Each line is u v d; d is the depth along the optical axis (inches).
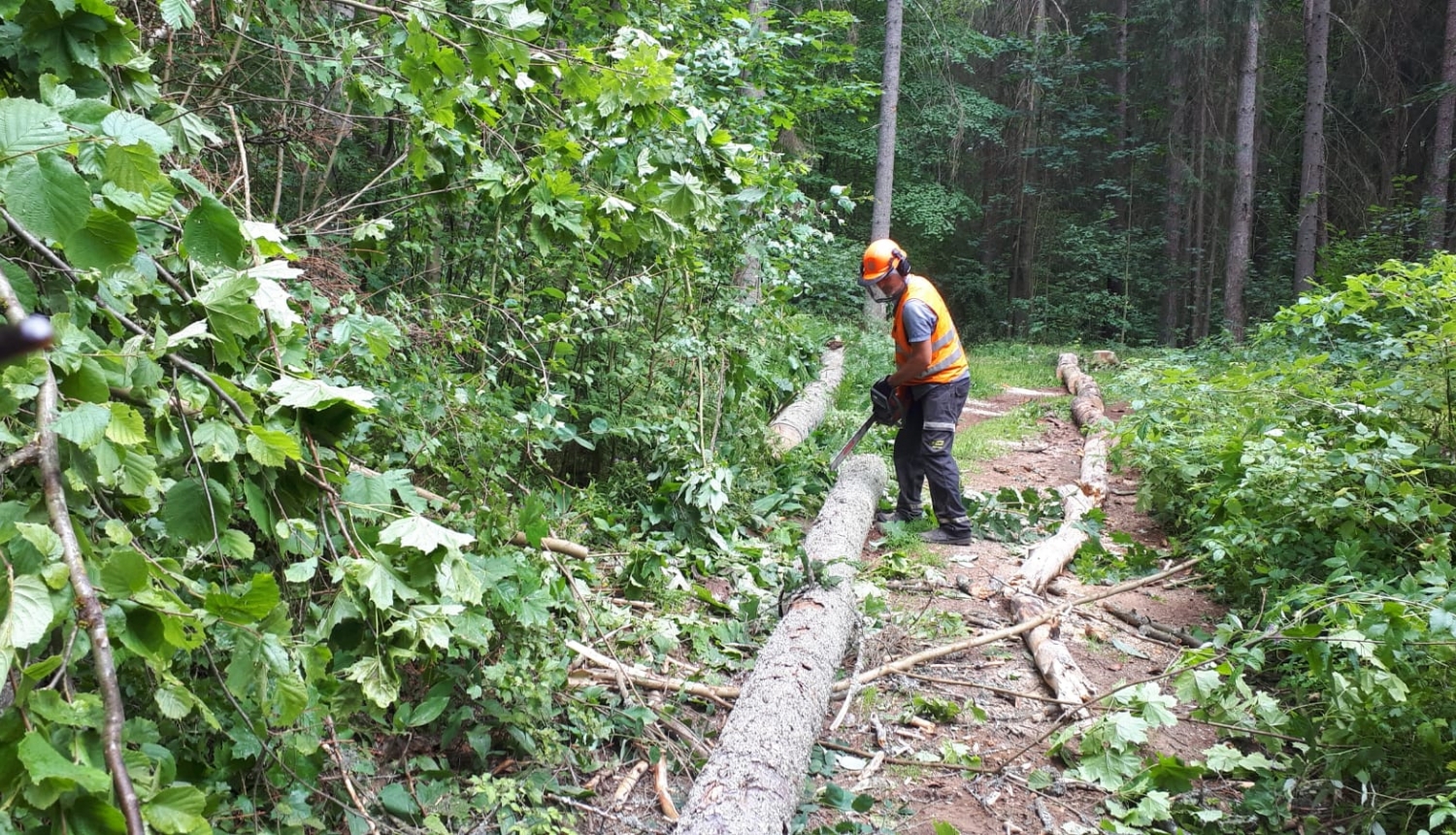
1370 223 840.9
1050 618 175.3
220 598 62.4
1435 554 157.2
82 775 45.4
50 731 52.5
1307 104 754.2
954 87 905.5
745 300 270.2
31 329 12.1
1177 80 918.4
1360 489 177.9
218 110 144.9
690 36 245.3
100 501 70.7
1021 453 338.6
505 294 190.2
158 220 80.0
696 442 217.2
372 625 84.9
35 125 59.9
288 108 166.1
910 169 941.2
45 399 58.3
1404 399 191.9
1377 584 135.2
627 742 132.4
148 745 68.9
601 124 142.4
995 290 1096.2
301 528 79.4
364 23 153.9
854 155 837.8
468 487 138.3
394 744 120.3
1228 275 791.7
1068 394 475.8
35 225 59.2
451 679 118.6
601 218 139.9
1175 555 221.8
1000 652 170.9
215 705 86.3
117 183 64.4
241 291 75.2
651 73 127.6
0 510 55.7
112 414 60.6
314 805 103.0
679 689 143.6
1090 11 1064.2
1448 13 717.9
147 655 58.4
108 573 55.5
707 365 242.1
